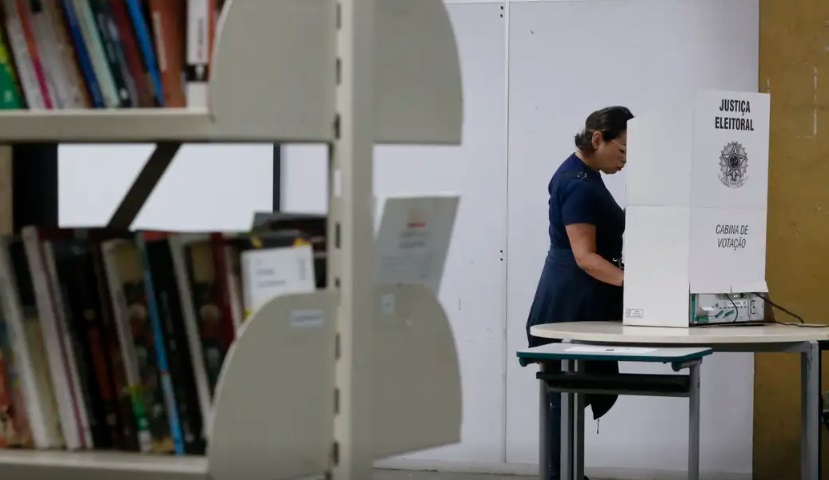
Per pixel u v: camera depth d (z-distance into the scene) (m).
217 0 2.80
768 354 8.97
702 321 6.29
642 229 6.36
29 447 3.03
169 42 2.84
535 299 7.80
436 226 3.13
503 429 9.52
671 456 9.23
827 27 8.66
